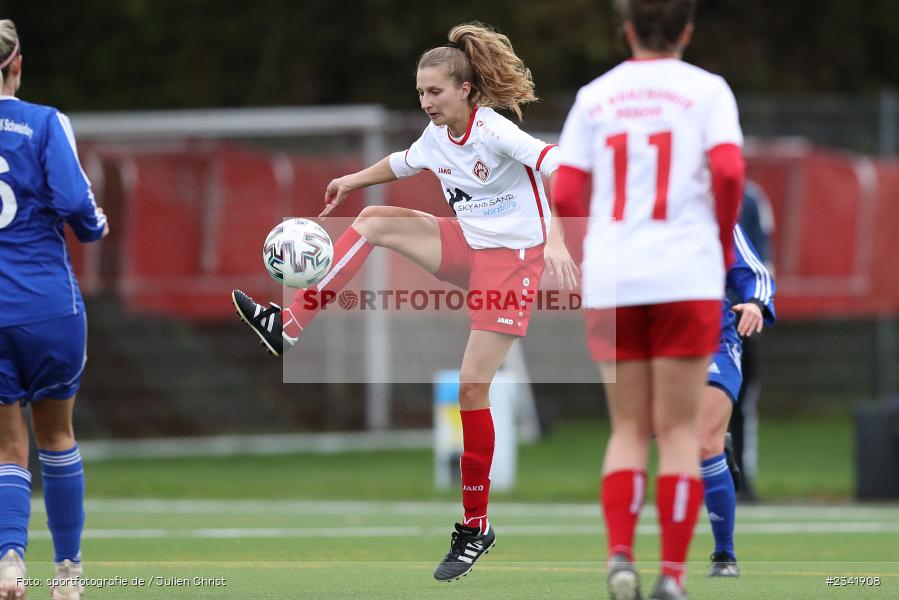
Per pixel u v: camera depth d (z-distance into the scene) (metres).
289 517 42.09
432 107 24.28
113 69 86.94
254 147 69.19
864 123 78.38
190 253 65.19
